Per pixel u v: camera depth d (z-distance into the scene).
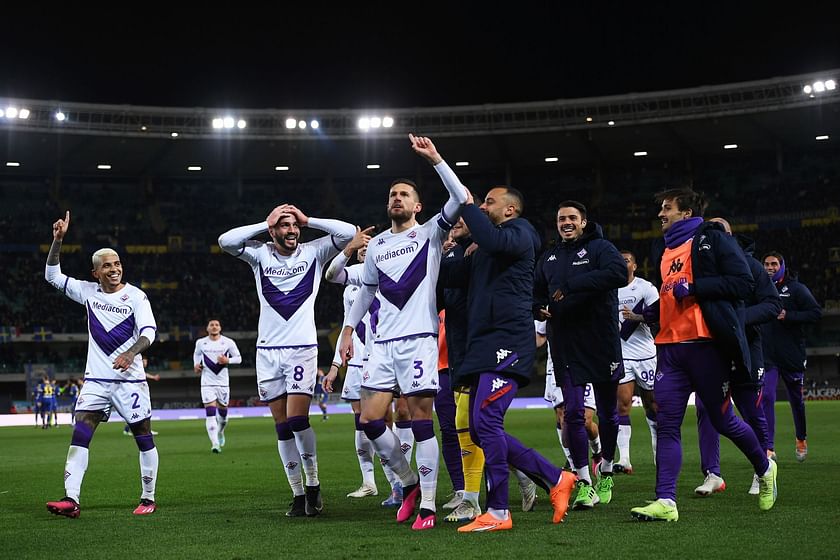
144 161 47.94
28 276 45.50
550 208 50.88
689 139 46.72
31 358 44.34
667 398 6.21
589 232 7.51
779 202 46.91
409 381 6.36
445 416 7.26
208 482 9.95
